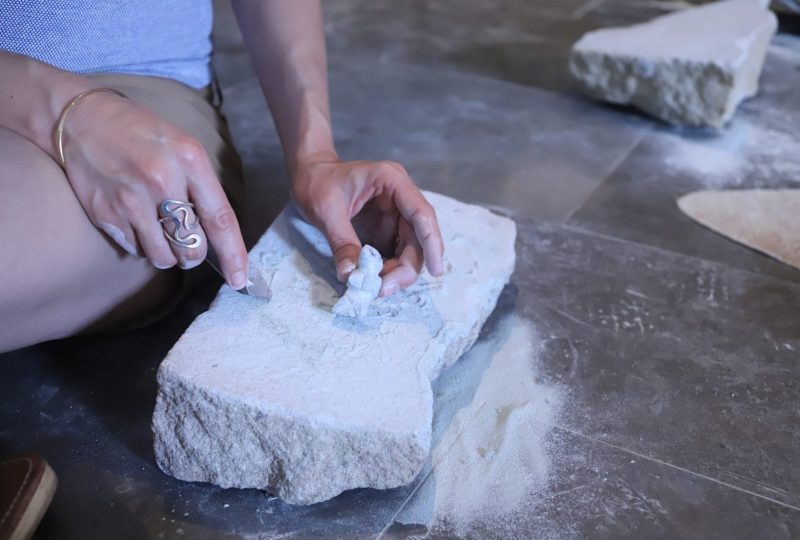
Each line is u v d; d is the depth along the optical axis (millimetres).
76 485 1111
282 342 1126
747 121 2271
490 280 1330
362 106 2312
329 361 1103
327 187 1256
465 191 1891
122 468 1139
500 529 1060
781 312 1480
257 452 1056
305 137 1359
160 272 1282
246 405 1022
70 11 1182
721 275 1585
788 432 1215
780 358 1363
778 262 1629
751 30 2305
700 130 2221
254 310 1182
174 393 1062
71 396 1263
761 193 1875
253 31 1457
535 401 1262
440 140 2133
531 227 1743
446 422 1219
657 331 1423
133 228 1070
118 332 1388
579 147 2115
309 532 1051
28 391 1271
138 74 1318
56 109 1046
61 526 1054
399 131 2174
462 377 1306
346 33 2869
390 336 1162
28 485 970
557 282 1555
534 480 1129
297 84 1418
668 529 1062
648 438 1200
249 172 1933
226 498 1097
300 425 1016
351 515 1074
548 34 2902
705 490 1118
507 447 1180
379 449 1021
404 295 1258
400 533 1051
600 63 2299
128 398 1260
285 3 1443
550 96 2420
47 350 1351
